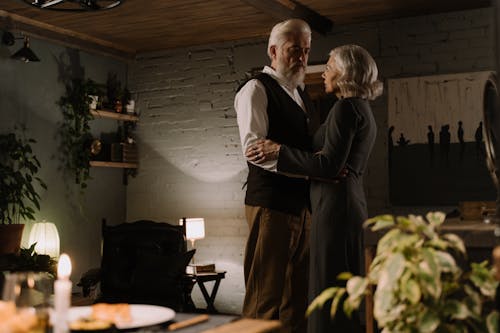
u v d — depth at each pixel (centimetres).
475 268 138
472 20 509
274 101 279
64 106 590
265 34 589
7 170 516
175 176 639
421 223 141
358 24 550
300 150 283
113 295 423
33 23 541
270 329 145
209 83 622
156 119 649
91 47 603
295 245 280
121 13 518
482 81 501
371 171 539
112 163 625
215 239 615
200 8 505
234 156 609
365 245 187
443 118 513
